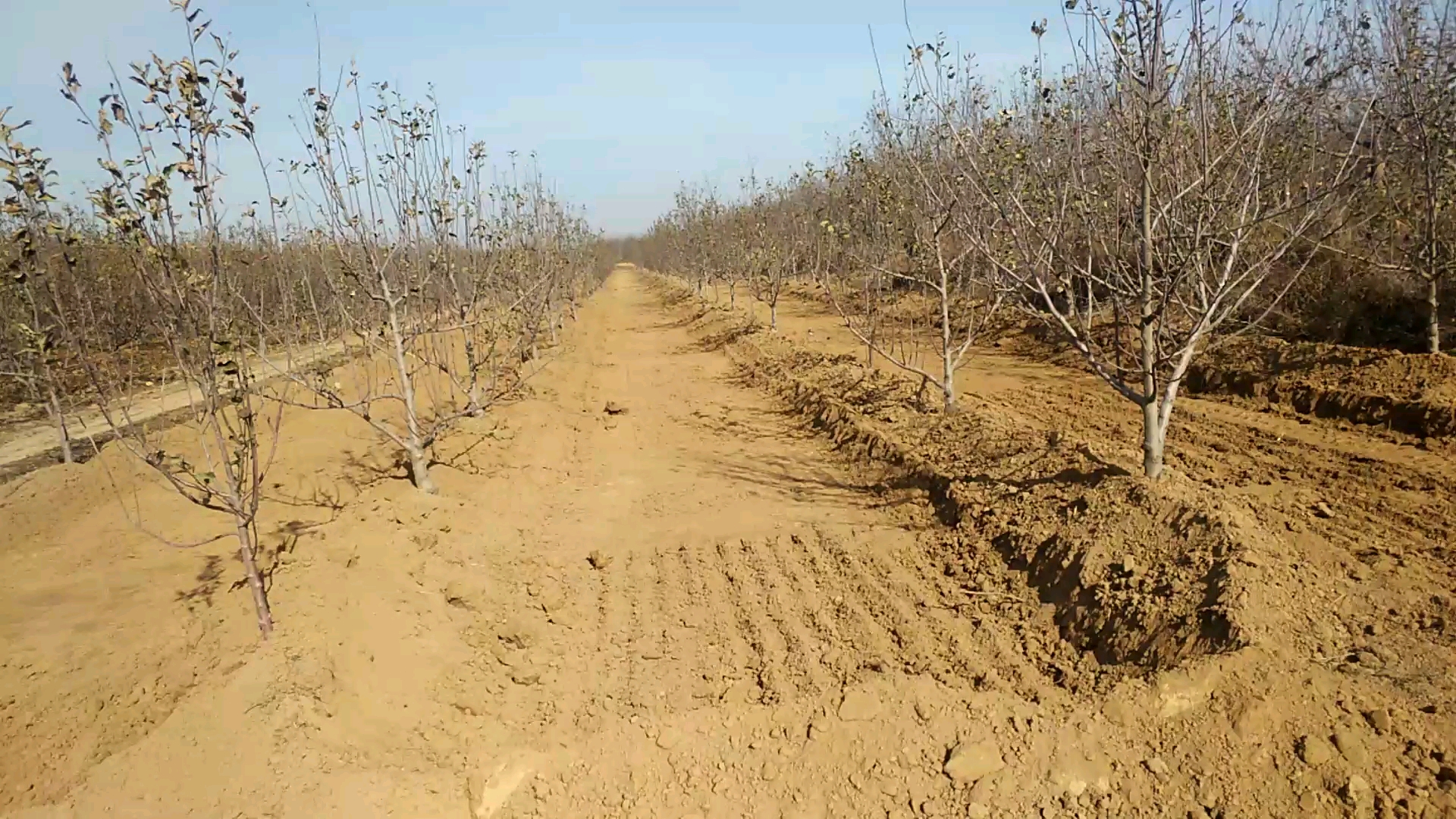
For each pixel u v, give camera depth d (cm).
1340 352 1051
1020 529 685
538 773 454
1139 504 620
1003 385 1346
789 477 991
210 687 485
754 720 470
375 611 603
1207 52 583
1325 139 874
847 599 658
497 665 593
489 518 850
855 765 430
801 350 1712
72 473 996
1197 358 1206
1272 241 1032
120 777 417
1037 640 562
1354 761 366
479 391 1262
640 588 709
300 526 761
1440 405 855
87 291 1034
